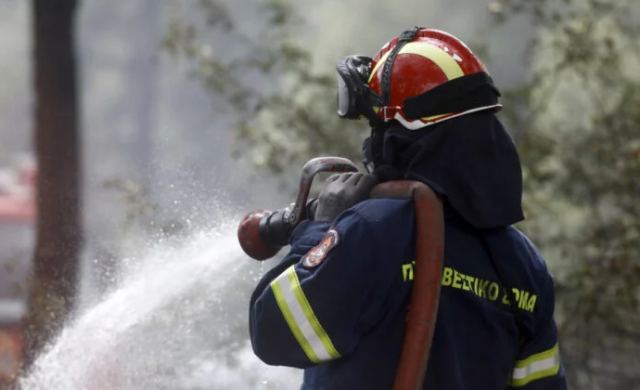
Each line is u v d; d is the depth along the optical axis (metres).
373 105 7.09
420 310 6.57
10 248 25.66
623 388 16.33
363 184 6.91
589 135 17.38
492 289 6.99
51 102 18.81
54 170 18.39
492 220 6.86
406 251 6.68
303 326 6.62
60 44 18.98
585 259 16.45
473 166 6.86
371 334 6.69
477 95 6.93
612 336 16.38
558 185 17.11
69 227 16.58
